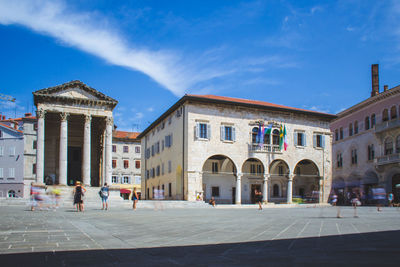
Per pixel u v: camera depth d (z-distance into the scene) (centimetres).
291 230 1478
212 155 5081
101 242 1131
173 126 5575
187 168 4919
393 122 5409
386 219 2156
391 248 955
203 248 1006
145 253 928
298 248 977
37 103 4972
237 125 5312
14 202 3788
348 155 6606
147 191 7062
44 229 1510
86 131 5078
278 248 985
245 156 5294
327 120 6041
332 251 914
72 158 6025
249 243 1097
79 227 1619
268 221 1981
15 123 7788
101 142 5931
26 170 6831
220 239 1203
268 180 5856
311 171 6103
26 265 773
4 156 6900
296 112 5738
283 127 5541
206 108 5150
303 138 5791
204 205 4631
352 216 2508
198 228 1580
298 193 6172
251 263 775
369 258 803
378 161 5600
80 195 2944
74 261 817
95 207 3672
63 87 5009
